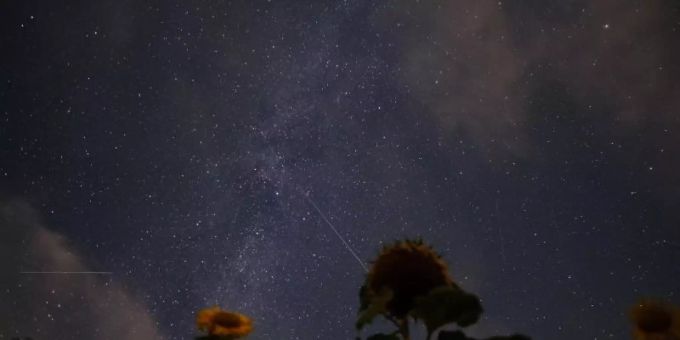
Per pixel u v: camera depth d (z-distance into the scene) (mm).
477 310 1490
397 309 1556
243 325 2059
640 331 1682
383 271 1578
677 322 1669
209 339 2016
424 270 1563
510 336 1507
